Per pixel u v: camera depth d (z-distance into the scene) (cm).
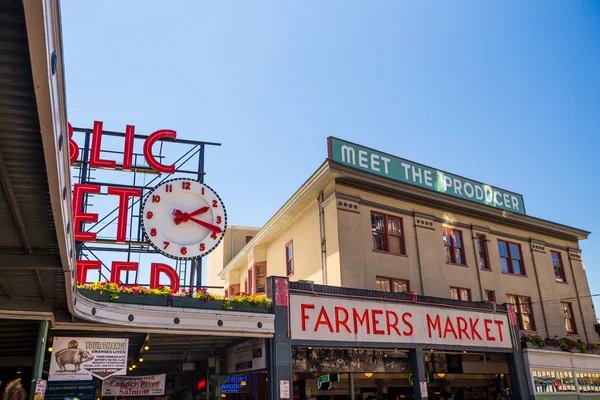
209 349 2009
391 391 2362
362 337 1828
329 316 1786
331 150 2241
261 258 2973
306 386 2047
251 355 1750
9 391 1072
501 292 2645
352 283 2092
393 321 1928
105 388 1655
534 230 2984
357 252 2162
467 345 2111
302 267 2417
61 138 653
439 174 2616
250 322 1619
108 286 1434
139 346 1780
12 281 1119
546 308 2817
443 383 2456
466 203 2609
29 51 495
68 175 746
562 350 2458
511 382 2259
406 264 2314
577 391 2425
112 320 1389
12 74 554
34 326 1377
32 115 611
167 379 2411
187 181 2195
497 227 2794
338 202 2191
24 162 696
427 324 2019
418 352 1950
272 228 2711
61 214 764
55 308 1333
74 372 1372
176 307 1523
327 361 1798
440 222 2536
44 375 1503
